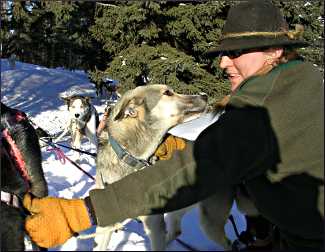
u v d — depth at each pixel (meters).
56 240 1.86
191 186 1.78
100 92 12.53
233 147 1.75
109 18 11.07
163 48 10.65
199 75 10.28
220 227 2.64
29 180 2.47
